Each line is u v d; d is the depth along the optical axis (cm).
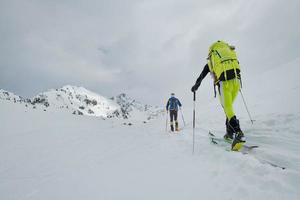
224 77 484
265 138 510
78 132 1348
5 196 448
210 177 378
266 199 286
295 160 382
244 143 501
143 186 389
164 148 652
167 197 338
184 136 745
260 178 332
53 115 2403
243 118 692
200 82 586
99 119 2594
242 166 384
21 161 753
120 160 585
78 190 419
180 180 388
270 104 729
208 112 1071
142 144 789
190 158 496
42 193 433
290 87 823
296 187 295
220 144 554
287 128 531
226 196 313
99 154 710
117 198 359
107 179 452
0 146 1080
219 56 499
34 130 1600
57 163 661
